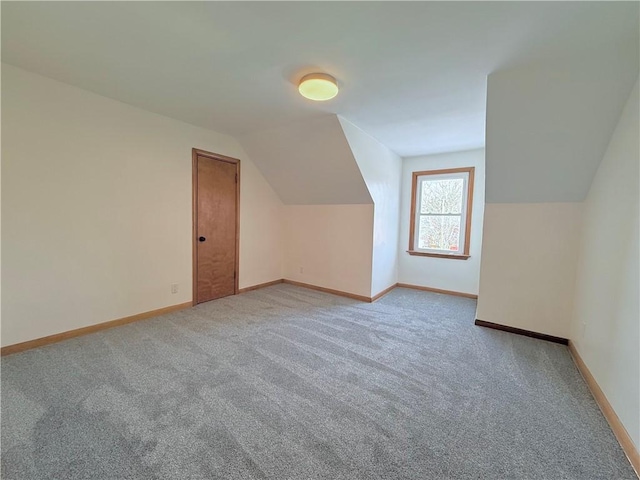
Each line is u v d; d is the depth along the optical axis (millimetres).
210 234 3852
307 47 1848
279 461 1406
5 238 2281
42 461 1371
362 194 3951
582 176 2502
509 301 3051
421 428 1642
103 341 2629
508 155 2625
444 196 4566
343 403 1846
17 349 2375
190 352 2469
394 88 2377
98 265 2809
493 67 2023
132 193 3014
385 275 4516
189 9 1521
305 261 4781
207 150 3701
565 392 2012
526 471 1377
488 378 2166
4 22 1654
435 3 1429
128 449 1450
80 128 2609
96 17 1603
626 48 1728
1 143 2225
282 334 2883
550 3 1411
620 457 1470
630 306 1636
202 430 1588
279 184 4586
